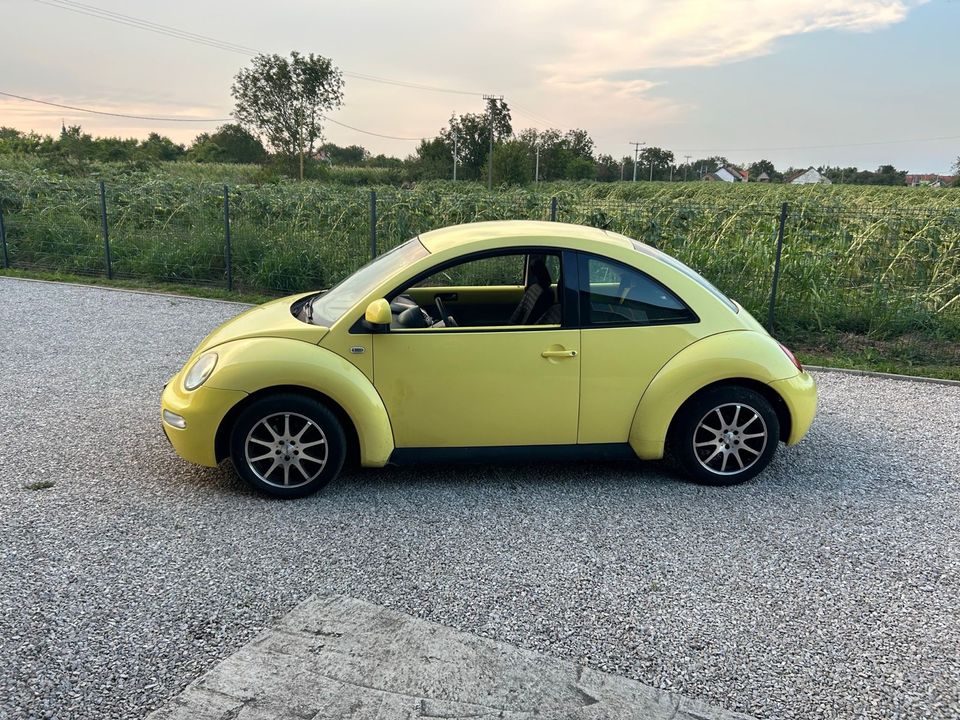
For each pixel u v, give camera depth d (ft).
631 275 13.37
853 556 11.59
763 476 14.74
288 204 40.34
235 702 7.93
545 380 13.10
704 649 9.11
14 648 8.84
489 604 10.02
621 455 13.80
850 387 21.84
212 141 257.55
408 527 12.28
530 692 8.20
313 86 180.65
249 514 12.66
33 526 12.05
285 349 12.70
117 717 7.70
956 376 23.18
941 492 14.12
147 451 15.53
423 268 13.15
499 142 220.84
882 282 28.27
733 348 13.39
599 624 9.60
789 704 8.14
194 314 31.42
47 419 17.51
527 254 13.21
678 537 12.10
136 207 45.70
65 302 33.68
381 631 9.32
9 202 46.65
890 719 7.95
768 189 130.52
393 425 13.10
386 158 295.69
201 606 9.83
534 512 12.93
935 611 10.09
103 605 9.80
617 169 375.04
